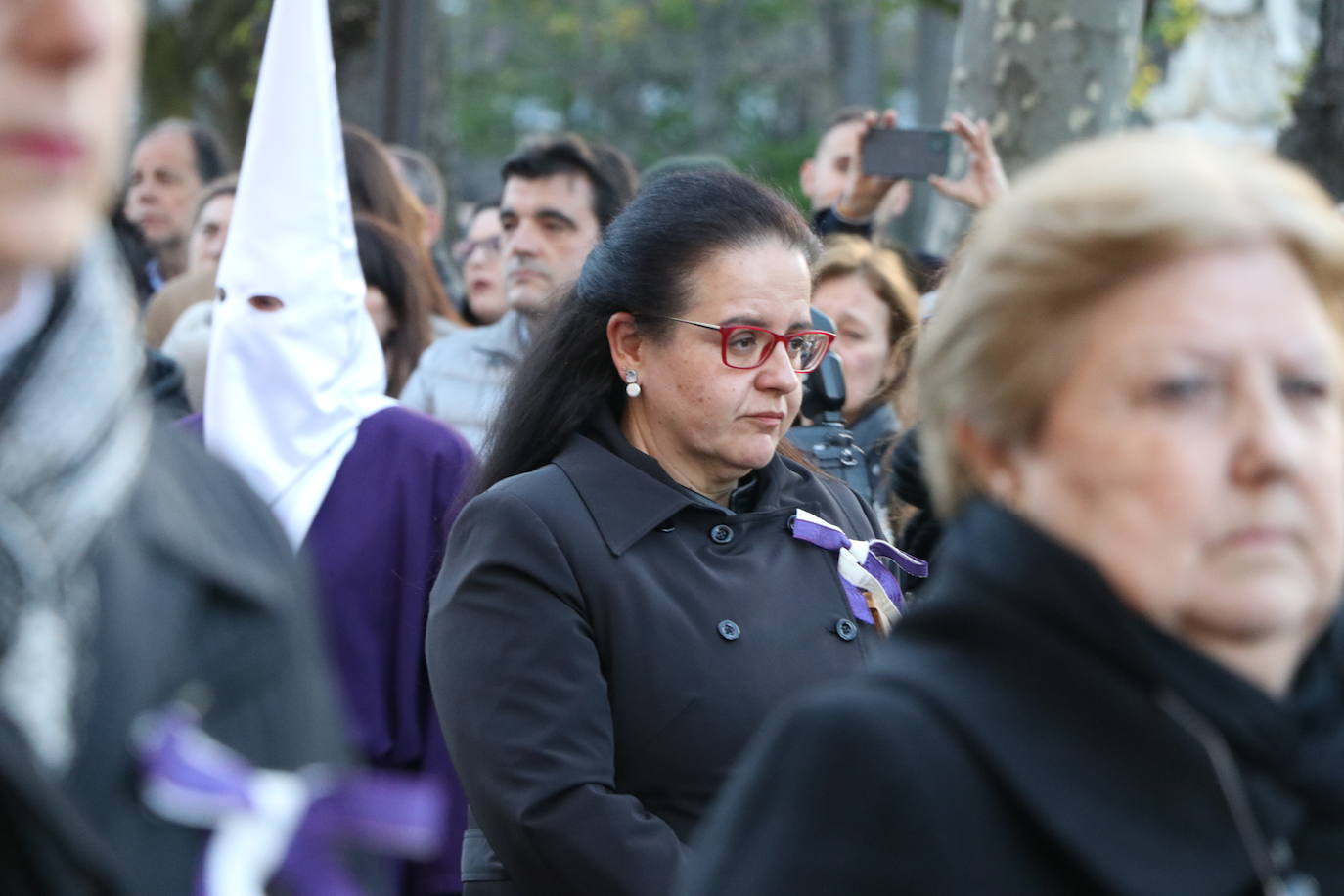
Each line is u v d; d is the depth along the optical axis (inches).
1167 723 129.4
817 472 288.4
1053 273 132.5
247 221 331.0
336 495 327.3
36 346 112.0
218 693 121.3
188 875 115.7
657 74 2463.1
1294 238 131.6
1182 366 128.7
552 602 243.8
